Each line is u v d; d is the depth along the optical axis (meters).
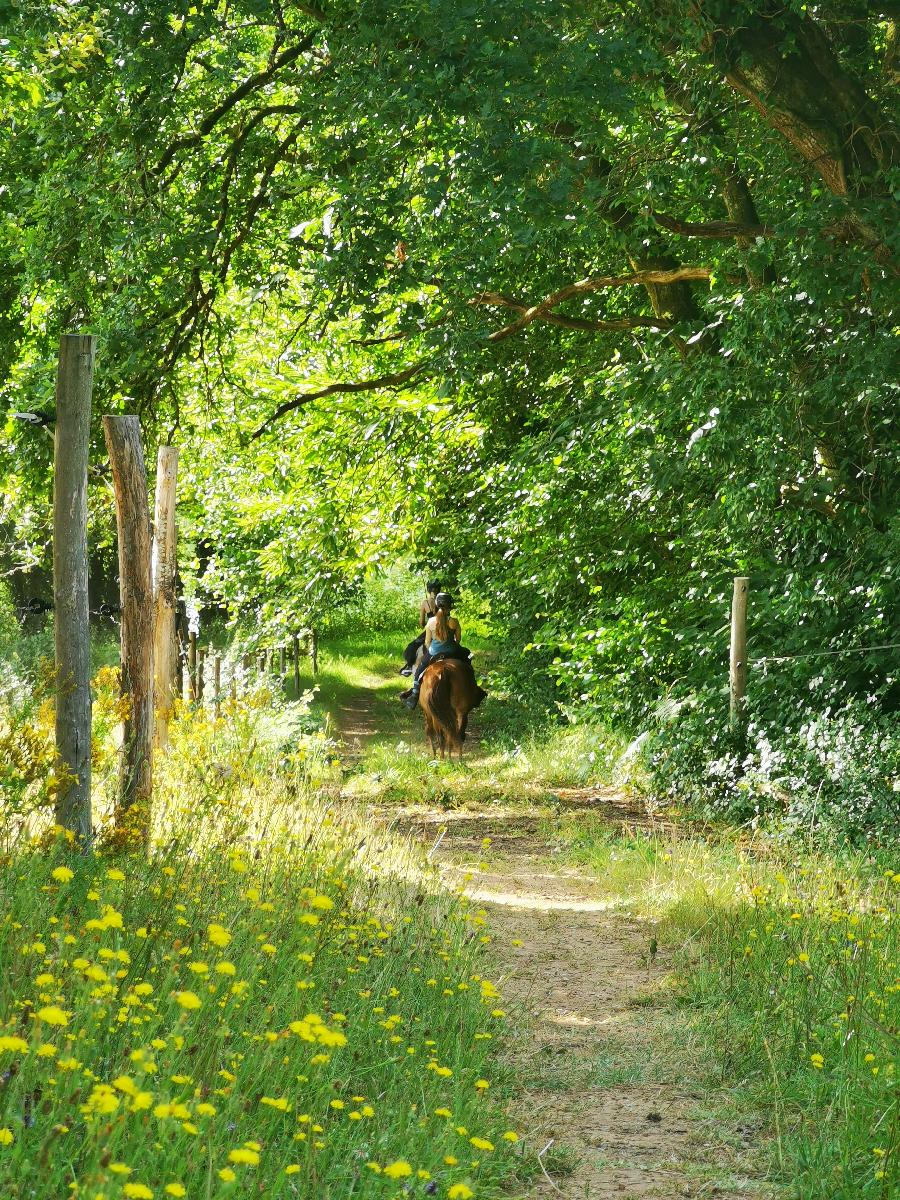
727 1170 4.86
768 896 8.88
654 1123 5.39
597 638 18.38
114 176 13.38
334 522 22.33
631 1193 4.61
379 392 21.25
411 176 11.86
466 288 11.49
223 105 14.02
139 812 8.25
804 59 11.10
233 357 17.17
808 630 14.78
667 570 18.09
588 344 19.39
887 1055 5.58
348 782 16.73
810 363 12.66
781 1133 5.22
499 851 12.52
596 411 16.88
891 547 13.56
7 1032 3.61
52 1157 3.28
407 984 6.48
